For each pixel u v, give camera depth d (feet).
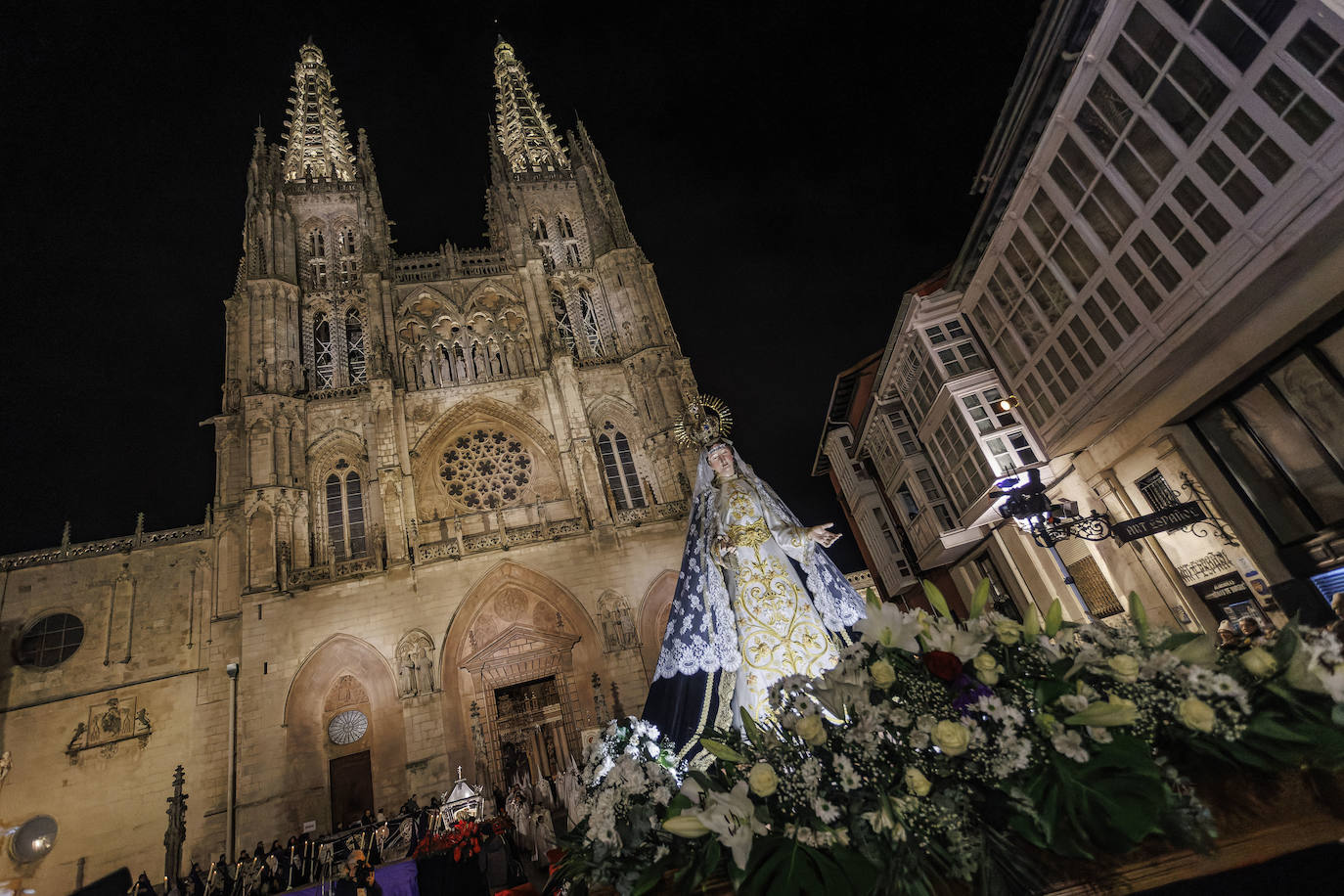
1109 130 46.96
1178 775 7.32
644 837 8.27
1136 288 48.75
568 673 119.55
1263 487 46.75
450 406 142.51
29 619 120.57
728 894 7.47
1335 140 33.50
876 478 124.88
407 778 105.29
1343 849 6.54
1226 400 48.26
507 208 171.94
